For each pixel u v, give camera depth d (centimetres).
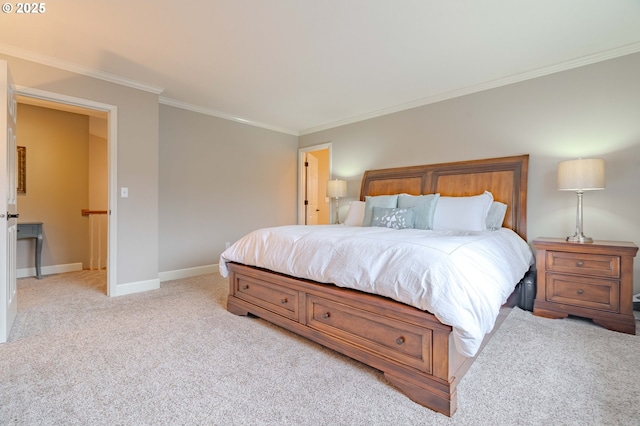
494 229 299
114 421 131
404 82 334
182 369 173
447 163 366
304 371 172
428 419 134
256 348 200
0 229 204
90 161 496
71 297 312
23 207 414
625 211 263
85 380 162
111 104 317
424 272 150
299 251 214
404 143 408
